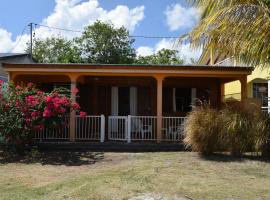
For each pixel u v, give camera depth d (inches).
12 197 285.7
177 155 475.5
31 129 483.2
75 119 559.2
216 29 380.2
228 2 387.9
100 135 567.8
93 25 1581.0
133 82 691.4
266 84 689.0
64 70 557.9
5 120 475.2
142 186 314.3
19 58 851.4
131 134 592.1
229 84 803.4
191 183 326.0
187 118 491.5
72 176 359.3
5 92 487.8
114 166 411.2
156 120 580.4
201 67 556.7
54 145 534.3
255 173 371.6
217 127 454.9
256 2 380.2
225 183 327.6
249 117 457.4
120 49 1594.5
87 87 703.1
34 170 393.7
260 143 446.6
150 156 473.1
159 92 563.2
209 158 446.3
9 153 488.7
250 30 358.0
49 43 1744.6
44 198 282.0
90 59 1578.5
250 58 389.1
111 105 706.2
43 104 482.3
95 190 301.4
